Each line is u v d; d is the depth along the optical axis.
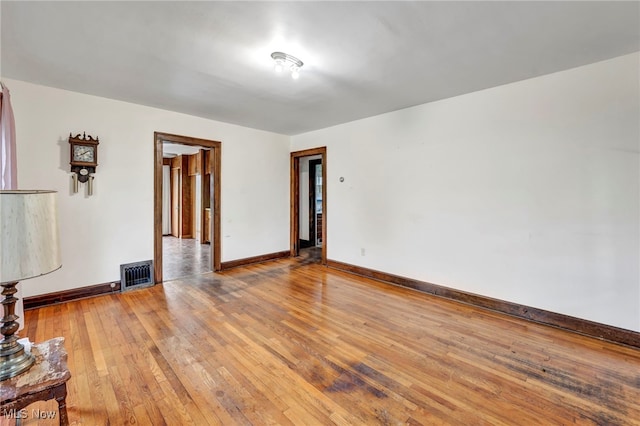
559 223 2.84
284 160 5.80
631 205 2.49
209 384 1.94
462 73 2.85
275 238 5.68
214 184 4.76
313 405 1.75
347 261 4.84
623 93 2.50
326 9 1.85
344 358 2.26
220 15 1.92
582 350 2.40
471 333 2.69
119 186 3.73
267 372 2.07
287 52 2.43
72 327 2.72
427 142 3.79
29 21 1.99
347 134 4.80
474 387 1.93
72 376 1.99
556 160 2.84
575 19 1.98
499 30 2.11
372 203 4.46
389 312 3.16
